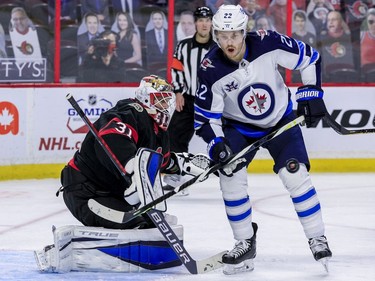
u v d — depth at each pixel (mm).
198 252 8234
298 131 7121
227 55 6691
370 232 9328
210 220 10164
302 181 6957
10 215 10633
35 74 14961
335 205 11336
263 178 14227
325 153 15180
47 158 14359
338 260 7734
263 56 6801
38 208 11188
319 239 7035
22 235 9234
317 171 15156
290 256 7930
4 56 14789
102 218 7070
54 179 14258
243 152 6660
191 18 15547
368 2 16031
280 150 7082
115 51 15312
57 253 6914
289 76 15531
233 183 6977
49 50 14984
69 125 14422
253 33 6855
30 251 8156
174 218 7621
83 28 15117
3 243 8742
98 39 15195
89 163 7113
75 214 7211
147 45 15453
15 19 14805
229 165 6664
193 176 7473
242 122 7094
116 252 7023
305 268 7348
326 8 15922
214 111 6875
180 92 12508
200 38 12375
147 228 7199
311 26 15922
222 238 8969
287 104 7141
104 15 15219
